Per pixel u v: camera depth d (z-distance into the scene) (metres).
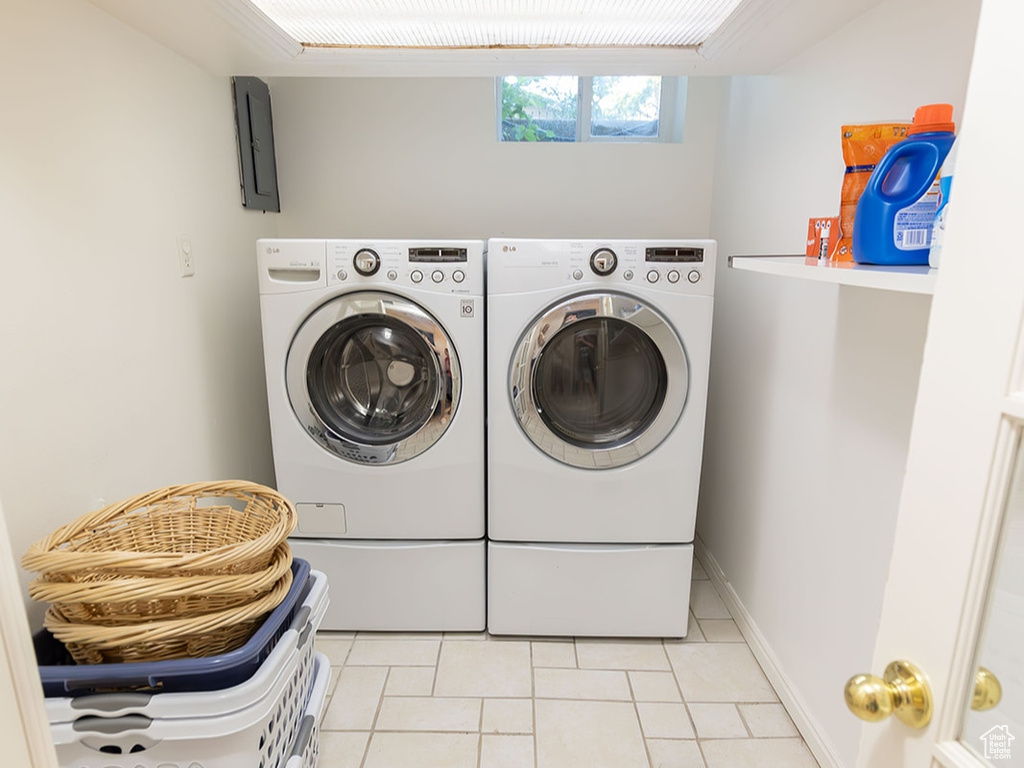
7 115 1.00
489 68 1.68
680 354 1.58
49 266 1.09
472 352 1.60
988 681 0.51
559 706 1.54
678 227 2.32
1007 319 0.44
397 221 2.32
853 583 1.26
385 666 1.68
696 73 1.72
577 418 1.71
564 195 2.31
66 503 1.13
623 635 1.78
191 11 1.25
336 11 1.32
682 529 1.71
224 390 1.79
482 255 1.56
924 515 0.52
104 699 0.93
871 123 1.19
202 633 1.00
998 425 0.45
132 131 1.34
